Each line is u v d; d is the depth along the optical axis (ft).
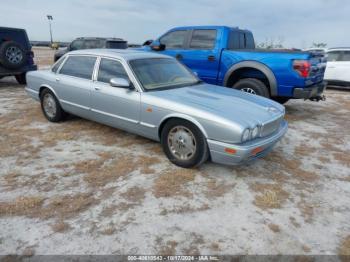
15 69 31.94
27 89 20.07
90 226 9.07
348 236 9.09
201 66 23.98
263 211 10.15
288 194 11.34
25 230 8.84
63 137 16.28
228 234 8.95
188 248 8.34
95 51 16.34
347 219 9.94
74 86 16.40
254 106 12.93
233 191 11.34
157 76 14.82
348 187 12.08
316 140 17.62
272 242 8.70
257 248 8.44
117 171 12.55
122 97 14.07
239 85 22.06
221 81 23.09
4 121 19.15
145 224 9.25
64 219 9.37
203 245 8.46
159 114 12.82
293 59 19.53
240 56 21.71
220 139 11.23
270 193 11.23
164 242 8.53
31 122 18.99
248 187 11.69
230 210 10.12
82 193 10.85
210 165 13.34
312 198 11.14
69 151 14.52
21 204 10.03
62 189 11.09
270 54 20.47
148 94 13.34
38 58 82.07
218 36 22.97
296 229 9.30
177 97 13.06
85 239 8.54
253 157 11.58
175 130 12.71
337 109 26.35
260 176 12.65
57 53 58.18
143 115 13.47
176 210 10.02
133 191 11.05
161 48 25.98
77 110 16.93
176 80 15.46
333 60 38.04
